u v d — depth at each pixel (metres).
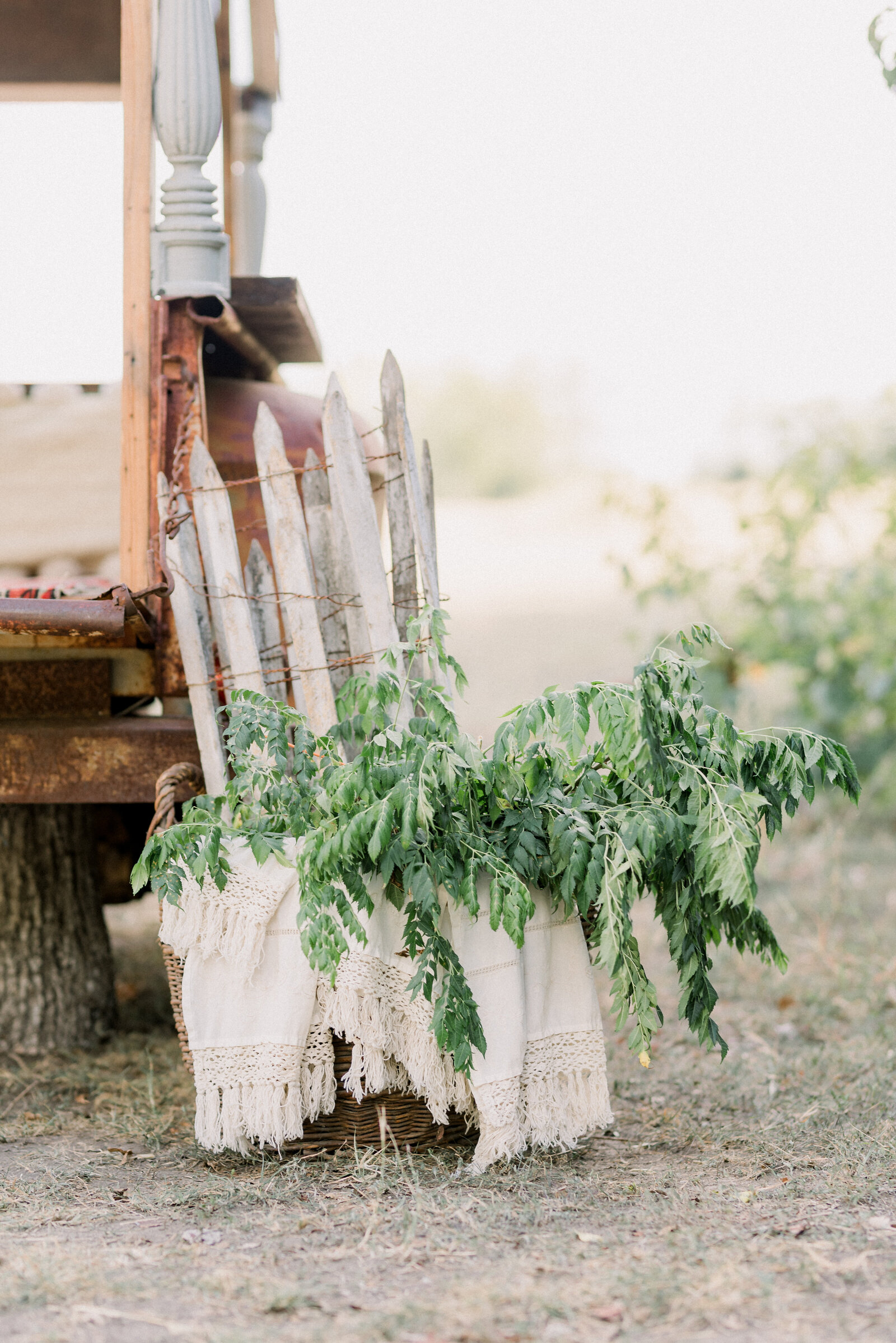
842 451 7.45
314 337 4.24
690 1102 3.40
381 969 2.78
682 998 2.81
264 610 3.38
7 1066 3.87
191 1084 3.62
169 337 3.60
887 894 5.95
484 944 2.77
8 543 4.80
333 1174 2.79
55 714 3.55
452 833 2.67
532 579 17.42
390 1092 2.88
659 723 2.67
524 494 25.56
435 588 3.30
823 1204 2.61
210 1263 2.34
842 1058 3.73
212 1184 2.75
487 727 10.21
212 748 3.24
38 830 4.15
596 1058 2.88
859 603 7.09
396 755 2.69
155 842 2.70
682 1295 2.15
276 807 2.79
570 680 11.76
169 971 2.97
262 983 2.81
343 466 3.23
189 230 3.57
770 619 7.23
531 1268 2.28
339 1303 2.16
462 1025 2.58
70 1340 2.02
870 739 7.26
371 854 2.49
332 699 3.21
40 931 4.10
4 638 3.38
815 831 7.21
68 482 4.86
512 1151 2.75
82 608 2.92
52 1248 2.41
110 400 4.91
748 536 7.66
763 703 8.34
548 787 2.77
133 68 3.59
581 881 2.71
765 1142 3.00
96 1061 3.90
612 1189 2.71
